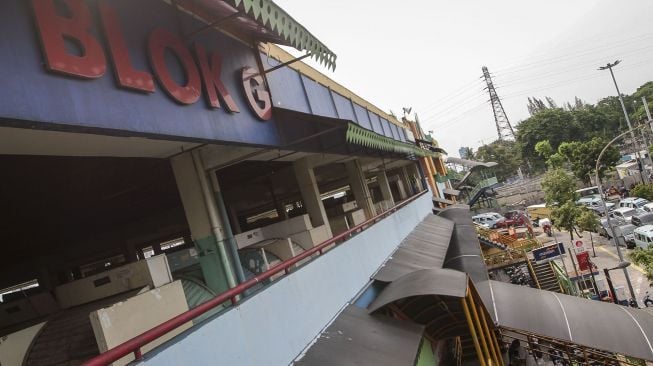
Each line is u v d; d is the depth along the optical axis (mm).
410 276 7094
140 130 3557
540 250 24453
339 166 16875
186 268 6273
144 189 7984
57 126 2830
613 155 50438
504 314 8461
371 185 24625
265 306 4273
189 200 5809
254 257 7051
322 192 19156
